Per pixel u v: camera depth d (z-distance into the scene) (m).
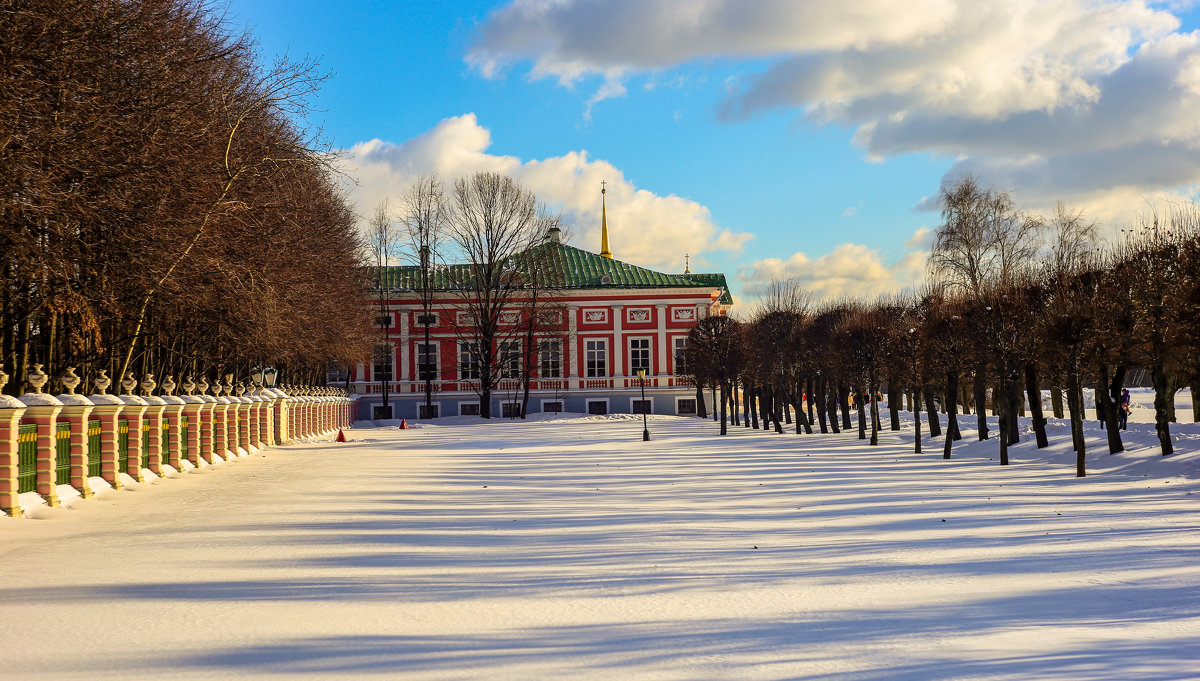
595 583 12.05
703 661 8.25
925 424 58.28
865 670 7.90
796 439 53.53
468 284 89.25
